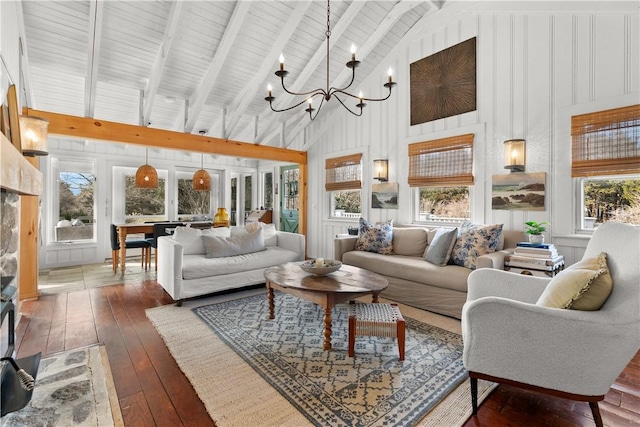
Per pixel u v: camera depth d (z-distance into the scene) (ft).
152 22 11.91
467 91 13.08
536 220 11.30
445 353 7.59
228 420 5.27
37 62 12.91
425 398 5.85
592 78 10.16
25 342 8.17
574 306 4.98
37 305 11.08
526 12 11.53
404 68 15.31
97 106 16.49
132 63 13.48
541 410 5.57
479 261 9.45
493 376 5.34
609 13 9.87
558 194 10.82
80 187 19.56
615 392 6.14
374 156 16.58
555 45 10.91
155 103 16.89
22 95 11.26
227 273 12.01
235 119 16.30
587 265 5.44
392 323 7.15
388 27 14.14
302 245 14.40
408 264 11.27
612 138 9.73
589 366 4.78
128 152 21.27
